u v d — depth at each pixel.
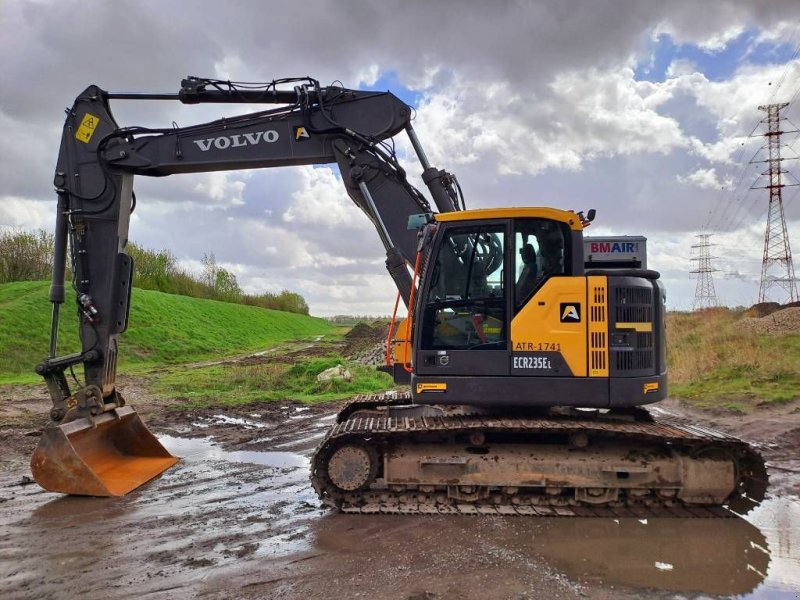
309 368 17.27
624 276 5.96
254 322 47.88
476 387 5.89
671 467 5.90
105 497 6.56
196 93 7.34
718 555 4.85
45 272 37.97
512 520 5.69
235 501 6.44
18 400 13.66
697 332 17.91
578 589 4.25
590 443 6.10
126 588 4.32
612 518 5.73
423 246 6.12
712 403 11.11
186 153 7.40
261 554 4.92
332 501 5.99
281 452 8.86
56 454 6.60
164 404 13.20
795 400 10.72
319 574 4.52
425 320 6.04
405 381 6.83
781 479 6.91
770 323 17.69
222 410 12.48
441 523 5.61
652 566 4.64
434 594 4.17
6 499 6.53
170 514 6.00
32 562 4.80
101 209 7.36
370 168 7.27
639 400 5.82
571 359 5.82
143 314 31.72
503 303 5.95
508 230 5.99
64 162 7.39
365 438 5.98
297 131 7.42
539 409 6.33
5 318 22.92
